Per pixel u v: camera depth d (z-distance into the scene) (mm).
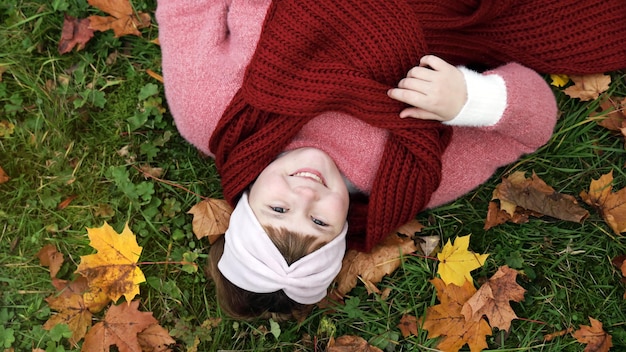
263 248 1716
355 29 1760
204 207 2150
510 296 2127
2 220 2141
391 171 1844
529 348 2166
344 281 2174
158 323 2133
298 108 1767
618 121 2170
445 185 2006
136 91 2236
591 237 2201
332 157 1869
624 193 2141
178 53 1947
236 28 1909
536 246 2215
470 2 1979
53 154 2180
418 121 1800
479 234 2229
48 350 2033
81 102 2178
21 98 2180
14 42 2189
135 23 2223
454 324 2115
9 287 2123
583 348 2166
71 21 2201
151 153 2197
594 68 2068
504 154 2012
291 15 1771
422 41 1792
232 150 1876
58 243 2150
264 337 2178
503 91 1822
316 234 1728
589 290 2188
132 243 2059
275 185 1721
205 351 2168
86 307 2070
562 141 2193
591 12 2023
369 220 1911
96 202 2180
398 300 2207
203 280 2191
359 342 2150
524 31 2014
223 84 1888
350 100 1783
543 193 2176
